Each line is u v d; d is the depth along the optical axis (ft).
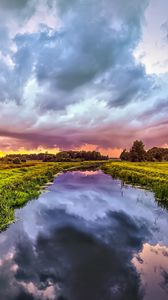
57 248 36.17
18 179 86.28
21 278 28.07
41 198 70.49
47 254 34.24
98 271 29.71
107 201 68.49
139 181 101.45
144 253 34.76
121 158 421.18
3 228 43.60
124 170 144.25
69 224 47.57
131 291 25.53
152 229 45.14
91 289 26.09
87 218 52.01
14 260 32.22
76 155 498.28
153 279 27.91
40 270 29.81
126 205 63.72
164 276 28.53
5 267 30.42
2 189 64.44
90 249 36.14
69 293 25.21
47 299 24.48
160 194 68.95
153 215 54.49
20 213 53.26
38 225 46.42
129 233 42.80
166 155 384.27
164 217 52.85
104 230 44.55
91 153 504.02
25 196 64.28
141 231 44.09
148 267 30.66
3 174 106.83
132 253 34.68
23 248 35.94
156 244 38.19
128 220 50.57
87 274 29.09
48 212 55.57
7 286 26.50
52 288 26.30
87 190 87.92
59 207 60.64
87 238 40.40
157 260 32.63
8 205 53.01
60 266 30.66
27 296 24.85
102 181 116.16
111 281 27.32
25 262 31.76
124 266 30.76
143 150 339.77
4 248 35.88
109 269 30.07
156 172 113.80
